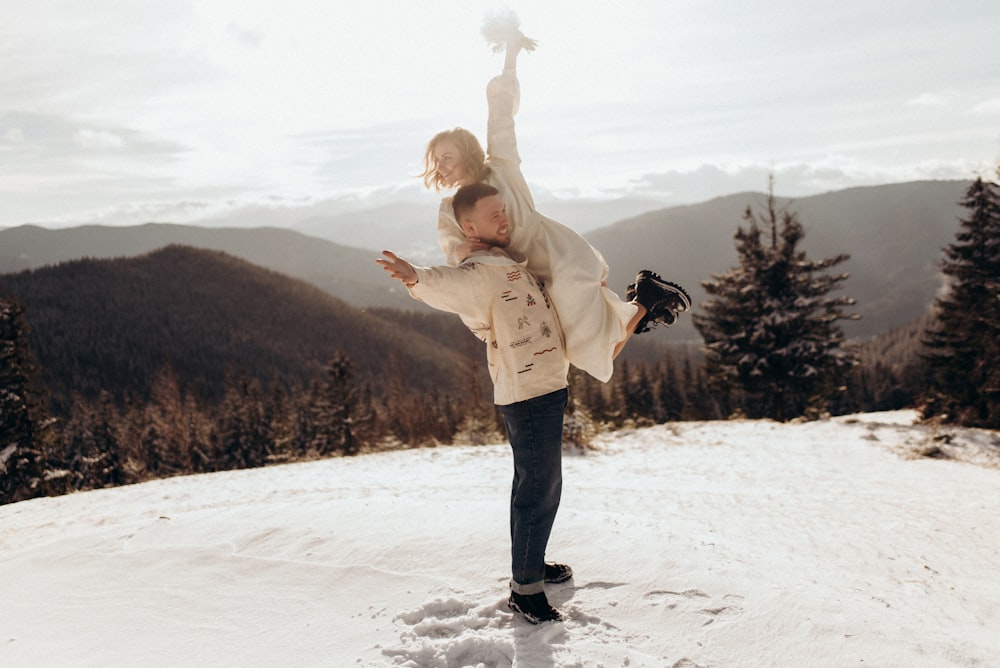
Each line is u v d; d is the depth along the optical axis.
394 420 46.69
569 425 12.43
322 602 2.63
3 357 24.69
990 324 20.48
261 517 3.83
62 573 3.19
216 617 2.57
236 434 57.84
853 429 14.78
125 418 64.75
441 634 2.25
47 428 25.83
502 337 2.26
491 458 11.23
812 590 2.64
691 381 71.88
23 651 2.34
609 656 2.00
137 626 2.52
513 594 2.33
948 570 3.89
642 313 2.38
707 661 1.96
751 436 14.47
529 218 2.37
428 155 2.49
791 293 25.11
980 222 21.44
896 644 1.98
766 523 5.60
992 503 6.80
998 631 2.49
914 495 7.56
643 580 2.52
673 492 7.43
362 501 4.14
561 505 6.52
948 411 20.89
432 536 3.14
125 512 7.55
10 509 8.41
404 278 2.01
